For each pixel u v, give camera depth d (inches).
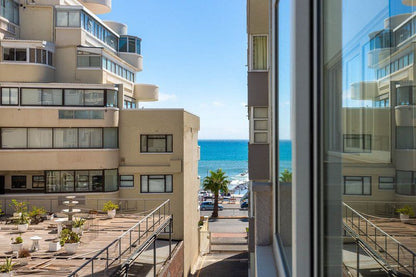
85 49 1243.8
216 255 1392.7
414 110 46.6
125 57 1601.9
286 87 127.6
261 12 411.5
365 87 61.9
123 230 819.4
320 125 86.6
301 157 92.3
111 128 1120.2
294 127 93.2
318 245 87.7
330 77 80.2
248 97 408.5
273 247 206.2
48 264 589.0
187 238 1145.4
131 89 1581.0
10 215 1041.5
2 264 573.9
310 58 92.0
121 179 1135.0
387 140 52.9
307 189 92.0
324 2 84.2
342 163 72.4
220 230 1838.1
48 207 1087.0
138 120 1135.0
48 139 1090.1
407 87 48.5
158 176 1123.3
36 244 669.9
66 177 1099.9
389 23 53.3
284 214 144.3
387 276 53.7
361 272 63.7
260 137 397.4
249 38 422.3
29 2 1250.6
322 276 86.4
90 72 1240.8
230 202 2940.5
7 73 1149.7
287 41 122.2
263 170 386.9
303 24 92.4
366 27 61.1
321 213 86.4
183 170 1115.9
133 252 626.5
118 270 548.1
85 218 949.8
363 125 62.5
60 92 1096.8
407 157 48.0
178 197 1110.4
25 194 1081.4
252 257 473.1
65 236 689.0
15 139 1079.0
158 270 776.9
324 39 84.0
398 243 50.0
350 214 67.8
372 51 58.7
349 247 69.0
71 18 1246.3
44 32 1243.2
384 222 53.7
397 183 50.9
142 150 1131.3
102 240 735.7
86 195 1098.1
